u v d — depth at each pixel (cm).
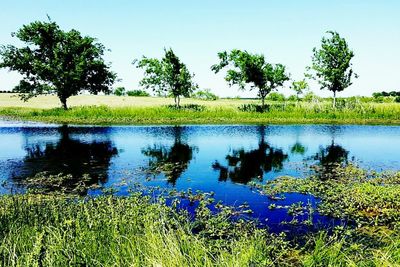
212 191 1006
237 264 424
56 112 3628
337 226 713
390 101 5656
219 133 2362
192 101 6544
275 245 627
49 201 833
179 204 882
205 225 735
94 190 1014
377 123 2975
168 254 417
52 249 427
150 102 6153
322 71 3231
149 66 3578
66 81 3825
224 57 3481
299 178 1149
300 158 1512
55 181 1111
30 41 3956
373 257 455
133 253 442
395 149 1727
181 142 1973
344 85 3244
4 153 1619
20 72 3959
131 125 2889
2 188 1023
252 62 3372
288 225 741
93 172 1241
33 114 3688
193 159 1488
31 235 503
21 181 1105
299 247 627
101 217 654
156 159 1483
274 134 2316
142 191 1006
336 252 482
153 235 466
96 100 6562
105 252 457
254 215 805
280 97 6569
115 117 3403
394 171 1245
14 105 5341
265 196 955
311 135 2253
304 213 815
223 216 790
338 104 3528
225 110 3588
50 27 3925
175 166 1345
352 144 1891
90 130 2541
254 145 1864
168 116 3384
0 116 3672
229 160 1466
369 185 991
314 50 3262
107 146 1827
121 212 734
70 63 3978
